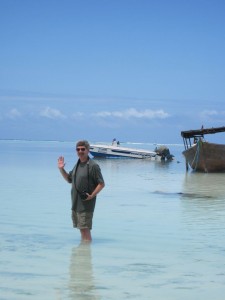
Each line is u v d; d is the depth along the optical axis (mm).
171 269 7430
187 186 23406
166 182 25906
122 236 10125
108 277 6891
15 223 11516
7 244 9031
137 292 6219
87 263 7680
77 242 9336
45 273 7023
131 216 13055
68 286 6402
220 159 34281
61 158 9062
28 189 19875
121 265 7598
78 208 9117
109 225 11555
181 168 41312
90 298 5938
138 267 7504
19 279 6676
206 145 34219
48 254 8258
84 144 8812
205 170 35250
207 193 19766
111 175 31016
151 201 16594
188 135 36062
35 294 6023
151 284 6590
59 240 9500
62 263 7645
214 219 12656
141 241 9609
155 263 7797
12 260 7766
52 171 31953
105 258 8047
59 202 15766
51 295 6004
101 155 58438
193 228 11258
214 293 6242
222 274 7184
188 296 6105
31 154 70062
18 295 5969
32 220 12008
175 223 11977
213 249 8977
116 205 15375
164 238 9992
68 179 9219
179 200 16984
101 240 9625
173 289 6379
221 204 15875
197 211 14164
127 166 43219
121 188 21688
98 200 16703
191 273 7207
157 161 55500
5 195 17516
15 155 64312
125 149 58031
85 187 8945
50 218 12391
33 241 9359
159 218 12758
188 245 9305
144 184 24297
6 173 29531
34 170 32844
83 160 8953
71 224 11492
